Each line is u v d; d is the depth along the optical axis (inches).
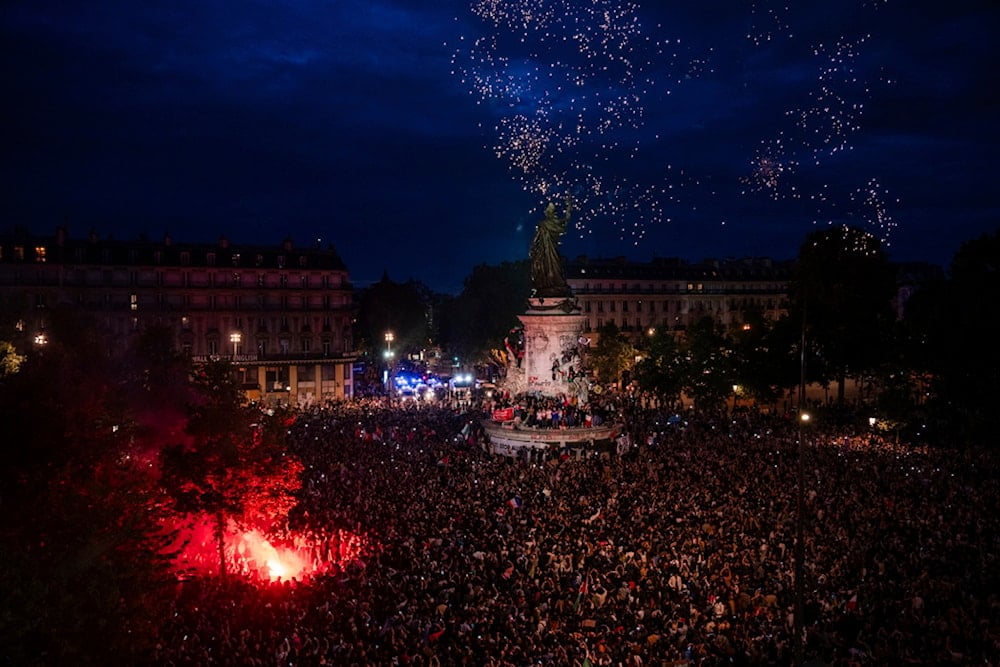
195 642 1337.4
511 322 6087.6
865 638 1331.2
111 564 1177.4
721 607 1448.1
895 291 4286.4
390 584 1577.3
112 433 1754.4
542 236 3567.9
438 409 4109.3
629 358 5295.3
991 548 1738.4
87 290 4842.5
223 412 2014.0
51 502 1243.8
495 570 1679.4
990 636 1267.2
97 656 1079.6
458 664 1262.3
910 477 2377.0
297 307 5408.5
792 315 4185.5
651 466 2480.3
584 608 1483.8
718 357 4055.1
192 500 1895.9
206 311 5142.7
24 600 946.1
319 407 4286.4
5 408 1541.6
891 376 3577.8
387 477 2465.6
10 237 4781.0
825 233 4158.5
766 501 2092.8
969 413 3078.2
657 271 7057.1
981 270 3248.0
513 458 2874.0
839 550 1728.6
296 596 1595.7
